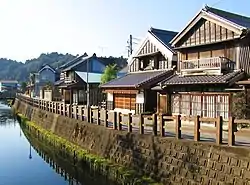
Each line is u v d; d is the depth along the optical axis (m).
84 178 17.67
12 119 48.19
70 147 20.70
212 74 19.97
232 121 10.68
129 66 32.38
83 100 43.16
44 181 17.14
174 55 25.58
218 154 10.76
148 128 17.41
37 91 71.69
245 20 23.12
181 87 22.33
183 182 11.80
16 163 21.36
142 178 13.38
